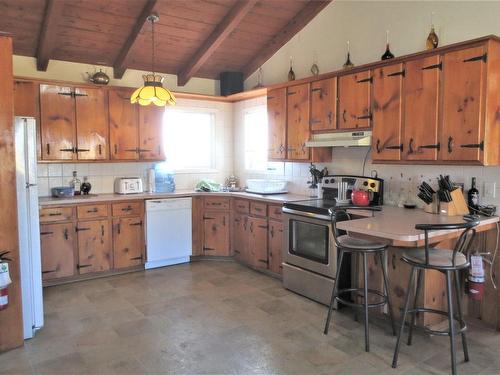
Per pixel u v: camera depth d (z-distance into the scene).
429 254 2.47
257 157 5.38
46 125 4.21
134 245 4.50
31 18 3.86
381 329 2.99
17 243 2.69
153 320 3.18
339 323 3.10
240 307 3.44
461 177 3.15
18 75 4.35
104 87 4.53
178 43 4.67
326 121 3.86
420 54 3.01
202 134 5.59
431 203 3.12
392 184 3.65
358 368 2.46
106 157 4.59
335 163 4.20
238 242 4.79
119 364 2.51
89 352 2.67
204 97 5.31
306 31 4.56
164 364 2.51
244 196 4.59
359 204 3.53
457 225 2.22
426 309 2.58
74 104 4.36
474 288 2.87
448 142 2.88
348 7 4.06
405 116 3.16
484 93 2.67
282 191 4.74
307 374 2.39
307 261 3.62
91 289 3.93
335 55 4.23
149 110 4.84
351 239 2.96
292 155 4.29
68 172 4.64
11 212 2.66
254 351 2.67
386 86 3.29
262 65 5.23
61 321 3.16
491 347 2.72
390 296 3.05
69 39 4.28
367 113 3.46
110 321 3.16
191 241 4.89
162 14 4.11
